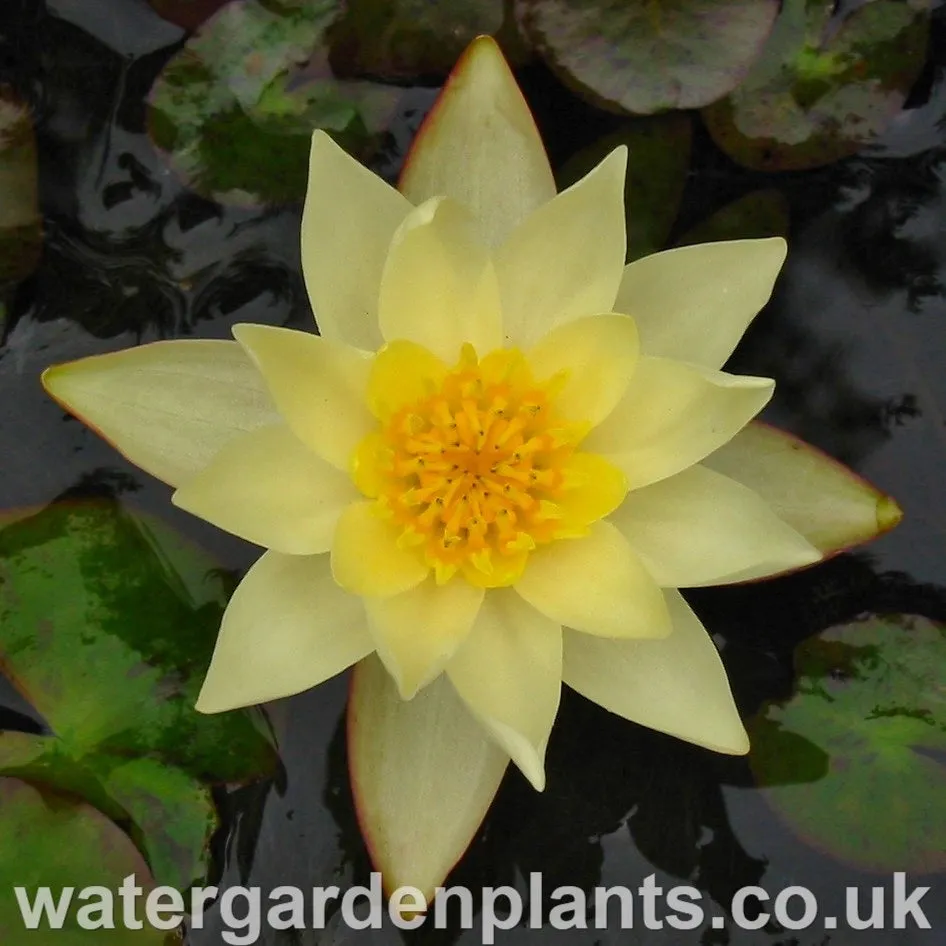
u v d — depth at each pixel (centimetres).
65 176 21
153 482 21
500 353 19
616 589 19
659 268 19
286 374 18
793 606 21
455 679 19
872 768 20
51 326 21
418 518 19
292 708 21
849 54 21
